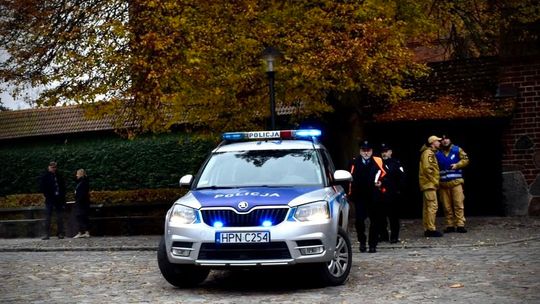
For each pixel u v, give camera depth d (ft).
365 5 65.72
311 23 66.18
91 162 113.29
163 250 38.45
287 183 39.55
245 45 66.08
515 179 80.48
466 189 85.92
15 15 78.02
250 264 35.40
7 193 118.32
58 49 76.28
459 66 87.25
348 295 35.01
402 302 32.55
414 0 71.41
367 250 54.65
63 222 86.74
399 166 59.47
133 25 68.54
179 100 67.00
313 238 35.70
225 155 42.06
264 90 69.15
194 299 35.58
